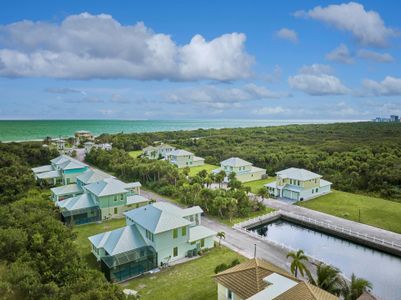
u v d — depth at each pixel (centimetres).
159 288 3350
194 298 3133
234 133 18275
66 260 2955
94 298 2047
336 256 4484
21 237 3052
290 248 4300
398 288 3600
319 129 19788
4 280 2241
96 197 5591
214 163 11275
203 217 5688
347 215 5850
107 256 3709
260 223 5603
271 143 13825
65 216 5222
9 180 6462
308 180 6900
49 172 7888
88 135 17912
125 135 17012
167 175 7712
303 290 2131
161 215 4028
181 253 4084
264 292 2236
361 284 2744
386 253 4506
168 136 17875
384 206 6338
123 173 8738
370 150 10588
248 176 8812
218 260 4012
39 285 2236
